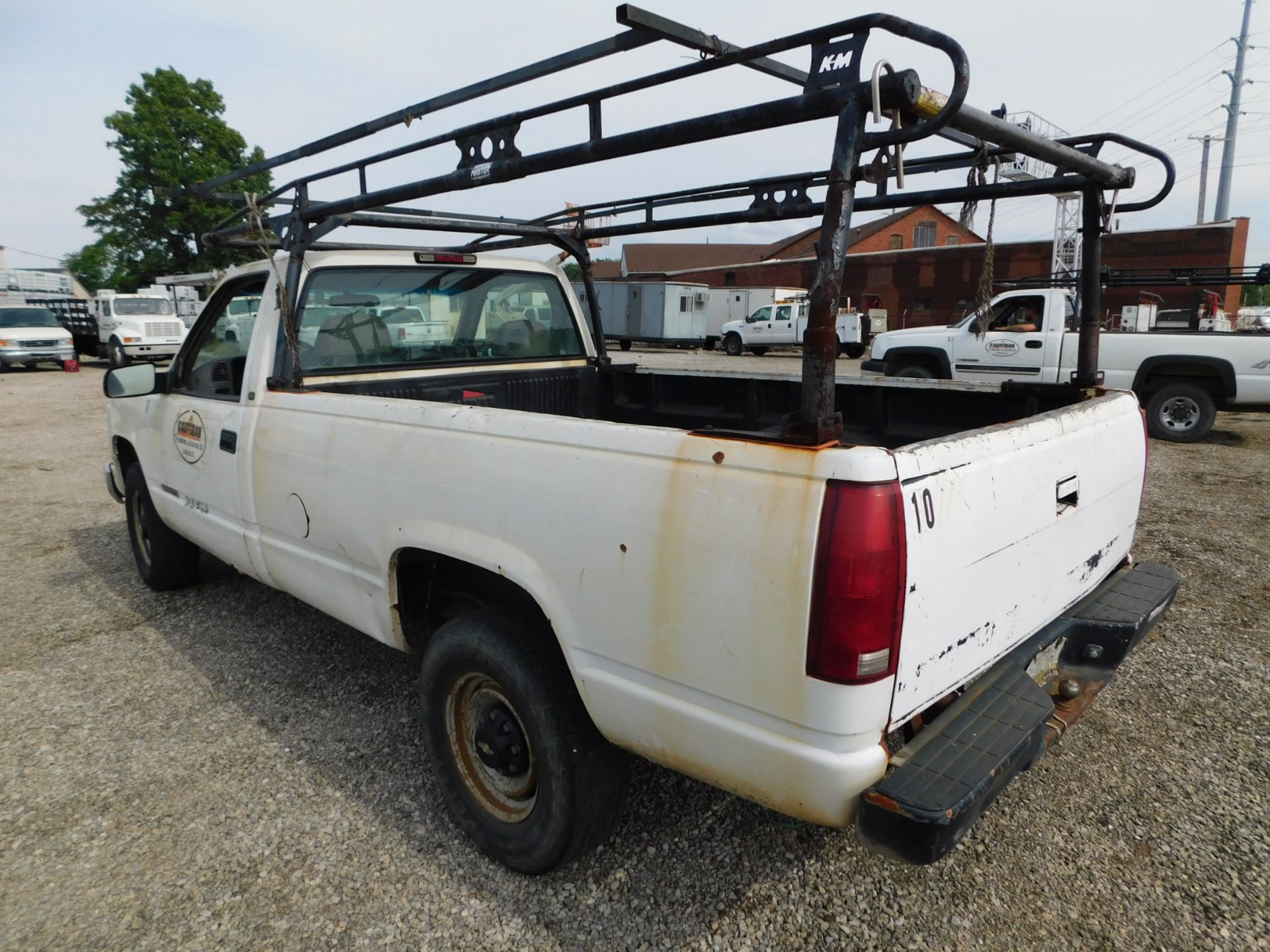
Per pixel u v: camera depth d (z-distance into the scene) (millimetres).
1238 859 2592
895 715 1788
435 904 2441
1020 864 2586
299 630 4441
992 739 1907
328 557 3084
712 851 2656
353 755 3225
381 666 3992
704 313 31406
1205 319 14180
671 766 2066
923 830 1665
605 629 2068
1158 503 7137
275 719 3506
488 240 4703
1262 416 13102
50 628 4512
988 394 3316
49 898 2479
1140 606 2613
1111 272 10984
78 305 26562
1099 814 2824
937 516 1810
